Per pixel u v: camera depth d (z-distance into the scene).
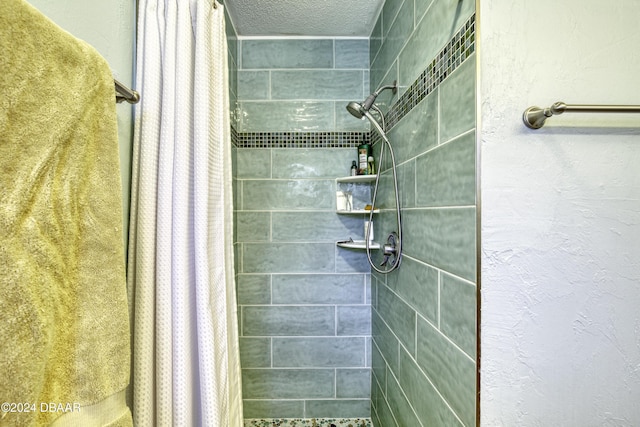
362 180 1.48
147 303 0.62
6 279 0.30
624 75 0.59
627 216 0.59
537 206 0.58
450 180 0.68
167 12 0.67
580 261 0.58
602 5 0.58
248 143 1.50
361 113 1.12
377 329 1.38
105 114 0.46
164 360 0.63
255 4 1.27
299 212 1.51
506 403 0.58
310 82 1.51
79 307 0.40
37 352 0.33
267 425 1.47
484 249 0.57
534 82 0.58
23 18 0.33
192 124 0.71
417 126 0.88
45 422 0.35
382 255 1.26
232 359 0.86
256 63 1.50
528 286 0.58
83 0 0.52
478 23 0.57
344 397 1.50
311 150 1.51
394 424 1.11
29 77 0.33
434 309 0.76
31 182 0.33
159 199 0.65
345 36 1.51
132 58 0.68
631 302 0.59
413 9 0.91
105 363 0.44
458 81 0.64
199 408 0.71
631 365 0.59
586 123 0.58
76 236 0.40
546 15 0.58
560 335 0.58
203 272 0.69
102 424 0.43
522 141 0.58
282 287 1.50
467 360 0.61
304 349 1.50
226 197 0.86
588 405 0.59
